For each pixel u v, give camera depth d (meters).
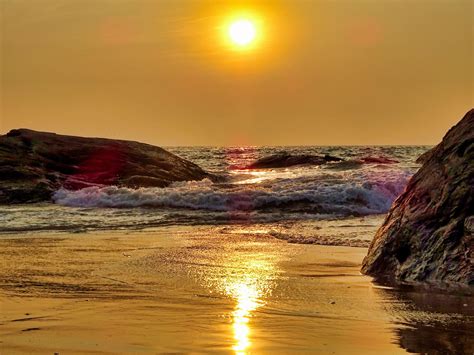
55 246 11.42
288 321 5.98
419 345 5.12
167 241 12.11
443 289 7.38
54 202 20.14
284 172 33.78
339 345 5.14
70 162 23.78
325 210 18.27
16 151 23.05
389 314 6.23
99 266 9.20
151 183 23.20
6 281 8.06
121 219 16.39
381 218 16.61
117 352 4.97
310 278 8.21
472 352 4.89
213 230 14.10
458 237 7.76
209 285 7.77
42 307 6.58
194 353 4.93
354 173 23.12
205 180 24.66
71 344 5.20
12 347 5.11
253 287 7.68
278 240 12.16
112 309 6.48
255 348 5.07
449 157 8.57
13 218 16.34
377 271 8.52
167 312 6.34
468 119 8.91
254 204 18.94
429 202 8.39
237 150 103.94
